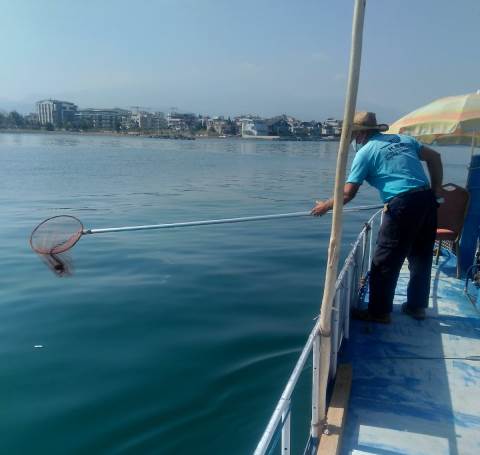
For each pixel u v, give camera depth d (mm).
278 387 4355
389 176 3674
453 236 5395
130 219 13836
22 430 3766
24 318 6020
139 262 8695
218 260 8828
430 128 4699
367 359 3643
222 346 5184
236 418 3896
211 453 3490
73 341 5348
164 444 3604
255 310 6270
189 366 4758
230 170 33594
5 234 11523
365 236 5262
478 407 3074
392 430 2852
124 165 37344
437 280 5297
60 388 4359
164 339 5383
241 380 4480
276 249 9727
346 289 3875
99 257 9055
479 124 4480
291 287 7238
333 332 3311
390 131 5293
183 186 23297
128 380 4492
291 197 19234
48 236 3936
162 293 6945
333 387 3201
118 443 3617
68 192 20547
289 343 5262
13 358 4930
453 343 3877
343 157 2346
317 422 2717
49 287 7262
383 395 3191
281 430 2221
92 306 6414
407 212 3676
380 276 4016
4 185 22953
